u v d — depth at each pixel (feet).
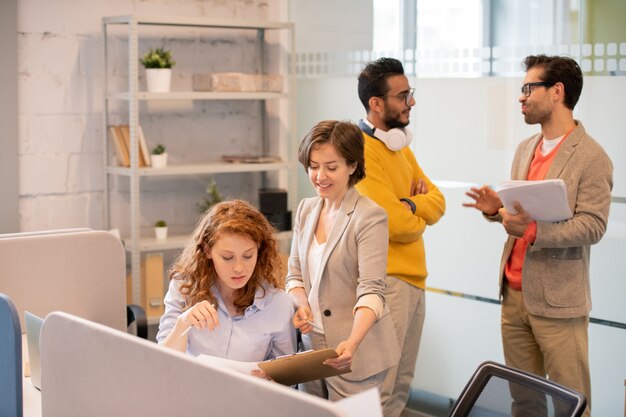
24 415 7.27
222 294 7.52
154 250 15.08
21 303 9.45
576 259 9.70
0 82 13.98
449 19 12.95
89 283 9.82
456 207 13.05
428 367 13.79
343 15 14.76
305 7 15.64
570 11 11.34
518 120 12.09
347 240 8.29
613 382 11.28
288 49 16.10
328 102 15.25
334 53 15.02
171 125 15.84
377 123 10.45
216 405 4.60
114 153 15.03
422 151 13.53
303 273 8.68
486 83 12.48
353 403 4.31
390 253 10.34
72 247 9.70
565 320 9.79
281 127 16.40
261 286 7.55
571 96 9.73
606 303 11.28
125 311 10.07
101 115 15.02
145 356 5.00
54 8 14.48
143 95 14.16
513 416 6.53
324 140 8.18
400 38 13.75
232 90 15.01
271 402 4.33
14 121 14.17
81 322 5.47
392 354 8.49
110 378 5.26
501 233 12.44
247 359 7.47
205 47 16.03
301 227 8.84
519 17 11.96
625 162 10.91
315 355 6.30
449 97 13.03
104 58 14.67
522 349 10.41
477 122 12.64
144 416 5.04
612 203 11.09
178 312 7.46
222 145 16.39
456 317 13.23
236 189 16.69
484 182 12.61
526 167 10.14
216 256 7.13
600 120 11.12
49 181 14.67
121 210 15.37
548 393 6.37
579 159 9.49
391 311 10.30
